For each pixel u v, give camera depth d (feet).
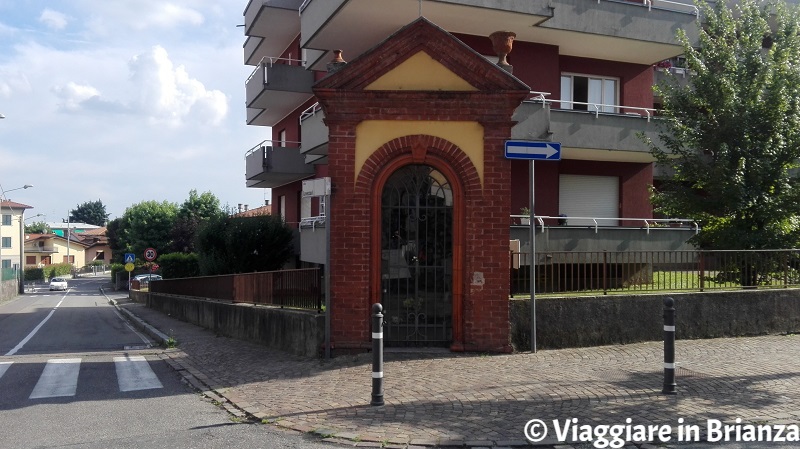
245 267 85.87
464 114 33.53
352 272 33.47
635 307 36.88
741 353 33.58
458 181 33.88
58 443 21.03
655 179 66.80
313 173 83.46
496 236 33.60
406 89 33.58
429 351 33.63
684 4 65.92
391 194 34.37
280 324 39.88
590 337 35.83
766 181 46.34
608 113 57.26
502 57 35.45
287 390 27.84
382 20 56.24
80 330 70.74
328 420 22.85
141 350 45.70
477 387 26.71
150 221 224.74
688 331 37.81
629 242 55.72
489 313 33.58
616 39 59.47
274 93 81.46
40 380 32.71
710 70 49.21
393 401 24.98
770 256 41.19
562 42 60.64
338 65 34.76
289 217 95.09
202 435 21.77
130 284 172.65
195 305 70.85
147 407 26.25
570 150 57.52
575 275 37.01
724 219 47.78
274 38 87.97
